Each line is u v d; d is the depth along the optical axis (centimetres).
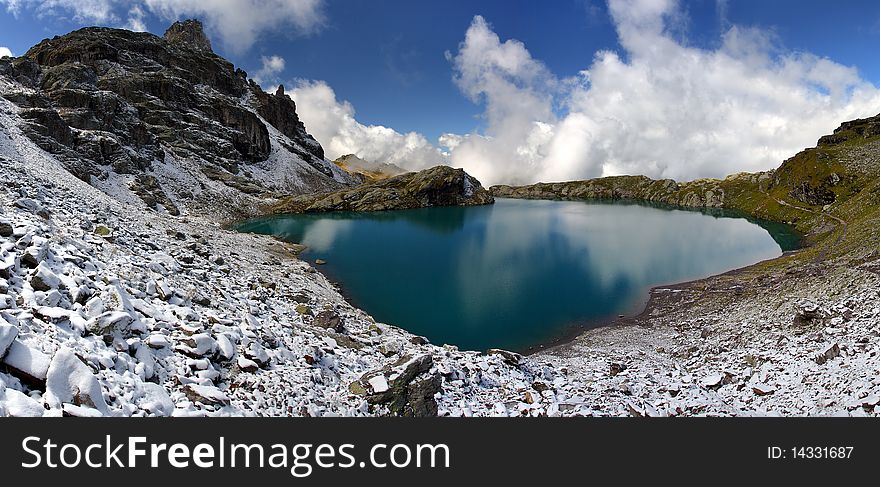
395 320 4559
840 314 2602
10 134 6800
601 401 1905
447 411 1695
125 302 1534
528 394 1930
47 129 8256
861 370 1819
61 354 996
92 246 2170
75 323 1229
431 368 1936
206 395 1241
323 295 4366
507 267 6981
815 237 9425
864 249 4594
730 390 2177
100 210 3669
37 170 4788
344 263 7150
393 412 1614
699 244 9256
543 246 8962
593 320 4550
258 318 2291
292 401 1447
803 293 3412
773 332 2895
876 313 2389
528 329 4325
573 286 5841
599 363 3089
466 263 7244
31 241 1606
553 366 2988
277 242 8288
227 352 1559
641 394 2122
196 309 1939
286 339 2066
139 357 1280
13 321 1088
